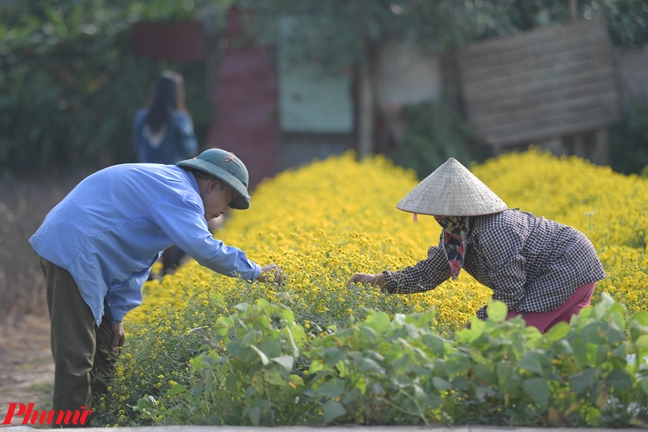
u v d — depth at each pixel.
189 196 8.20
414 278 8.44
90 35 30.97
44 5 31.72
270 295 8.09
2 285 15.43
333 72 28.42
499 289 7.48
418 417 6.19
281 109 29.72
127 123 31.12
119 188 8.28
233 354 6.37
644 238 12.17
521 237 7.44
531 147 27.05
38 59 31.06
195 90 30.55
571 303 7.61
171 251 16.92
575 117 26.67
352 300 8.08
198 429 6.04
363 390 6.32
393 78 28.64
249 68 29.83
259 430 5.97
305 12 27.61
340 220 13.20
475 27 27.52
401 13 27.28
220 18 32.22
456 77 28.28
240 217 17.88
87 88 30.97
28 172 30.83
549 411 6.16
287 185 20.70
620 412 6.11
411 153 27.47
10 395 11.03
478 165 28.12
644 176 20.00
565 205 16.30
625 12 26.17
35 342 14.04
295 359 6.61
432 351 6.20
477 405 6.32
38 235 8.37
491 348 6.17
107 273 8.41
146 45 30.88
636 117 25.88
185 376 8.02
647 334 6.20
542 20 28.55
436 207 7.50
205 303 8.79
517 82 27.33
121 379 8.72
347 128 29.41
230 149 30.09
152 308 10.52
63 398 8.34
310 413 6.51
